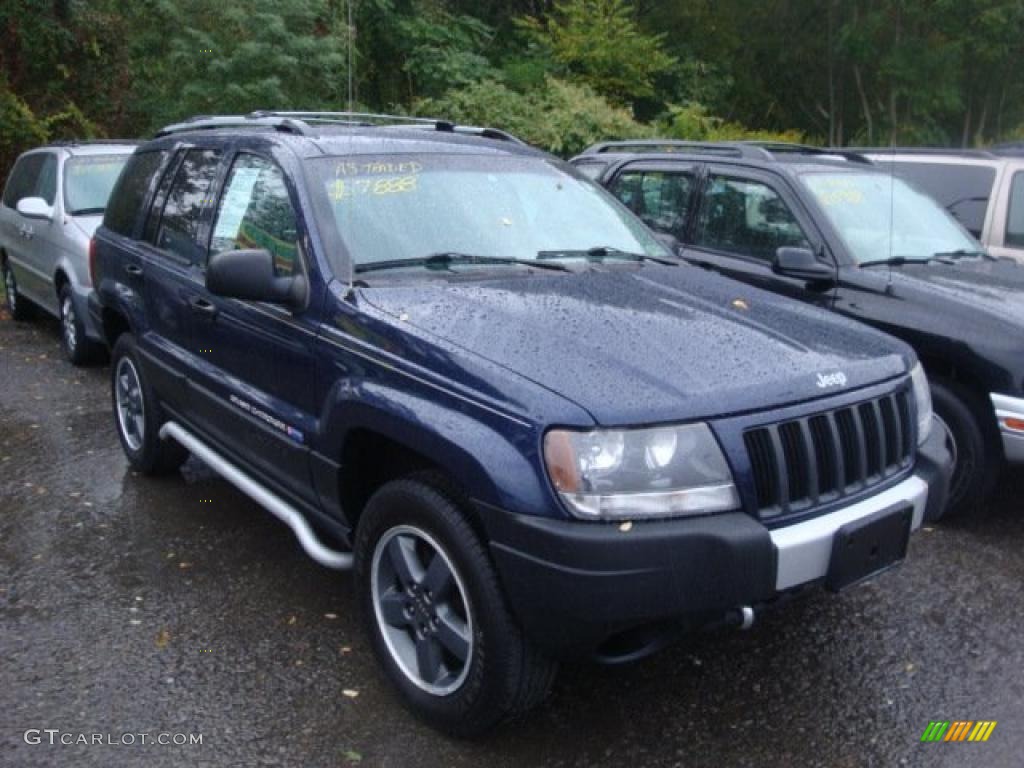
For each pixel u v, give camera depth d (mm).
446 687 3258
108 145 9336
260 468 4227
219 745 3229
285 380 3889
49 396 7449
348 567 3773
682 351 3168
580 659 3025
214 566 4555
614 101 20109
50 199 8750
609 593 2768
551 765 3160
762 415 3004
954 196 7625
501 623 2998
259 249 4035
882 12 20766
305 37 14281
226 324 4273
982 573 4633
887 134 22703
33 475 5730
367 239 3844
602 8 20344
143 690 3535
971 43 19844
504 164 4504
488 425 2969
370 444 3570
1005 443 4902
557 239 4250
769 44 23234
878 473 3363
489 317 3330
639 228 4730
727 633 4035
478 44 20656
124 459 6020
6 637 3883
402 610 3398
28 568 4508
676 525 2820
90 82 14609
